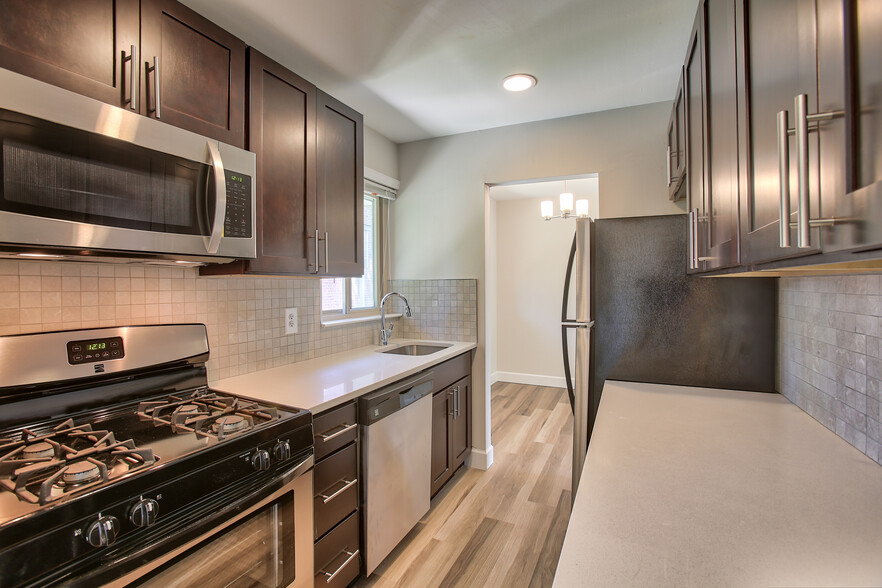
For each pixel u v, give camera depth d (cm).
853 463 96
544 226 503
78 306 134
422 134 291
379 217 303
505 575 181
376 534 177
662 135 239
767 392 162
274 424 126
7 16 94
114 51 112
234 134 146
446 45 182
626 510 77
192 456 103
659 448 107
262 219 156
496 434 348
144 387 145
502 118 262
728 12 95
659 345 174
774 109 68
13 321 121
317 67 199
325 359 229
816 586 56
